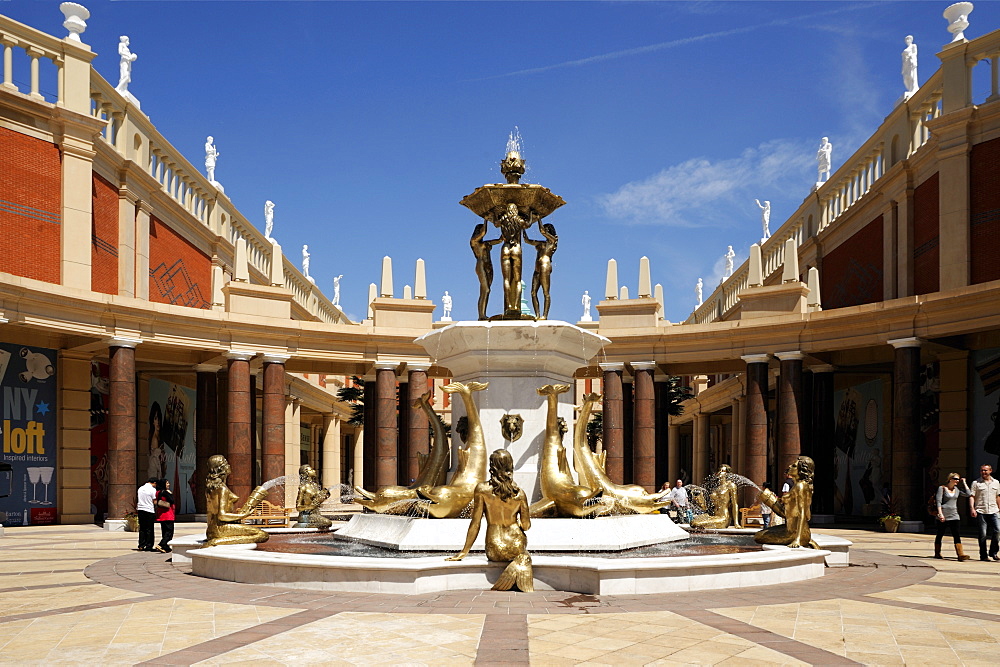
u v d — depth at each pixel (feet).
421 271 102.17
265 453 93.56
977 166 84.89
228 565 38.91
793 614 29.63
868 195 104.68
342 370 107.24
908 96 100.17
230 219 135.03
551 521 40.88
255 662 22.44
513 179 51.19
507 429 45.83
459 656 23.04
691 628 26.86
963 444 89.25
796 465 46.75
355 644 24.49
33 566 46.62
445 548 39.83
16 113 83.25
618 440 98.58
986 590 36.63
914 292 94.89
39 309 77.30
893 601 32.99
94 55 90.12
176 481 117.80
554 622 27.73
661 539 45.06
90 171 89.15
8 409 83.35
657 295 106.52
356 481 196.44
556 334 46.44
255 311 94.73
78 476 90.33
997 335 84.84
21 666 22.16
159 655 23.29
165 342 87.25
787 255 93.30
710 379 176.24
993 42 84.33
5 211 81.61
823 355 98.68
